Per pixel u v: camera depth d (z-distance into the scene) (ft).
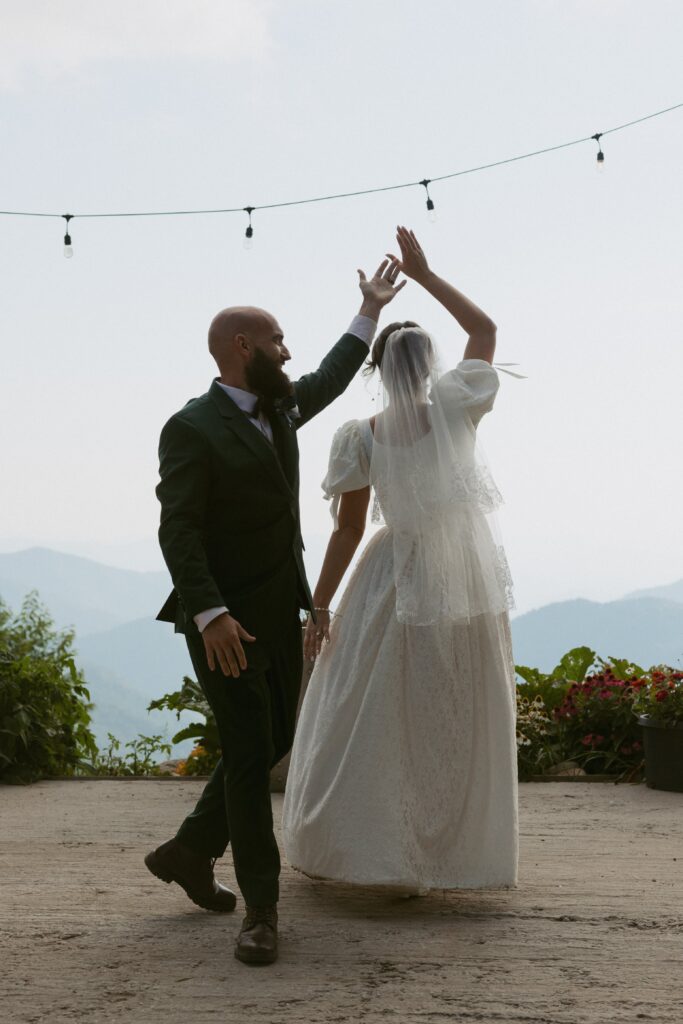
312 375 12.14
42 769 23.94
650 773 21.27
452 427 12.15
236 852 10.46
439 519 11.87
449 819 11.71
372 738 11.69
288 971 9.74
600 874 13.53
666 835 16.25
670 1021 8.44
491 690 11.99
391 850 11.50
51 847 15.66
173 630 11.23
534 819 17.74
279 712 11.18
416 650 11.80
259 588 10.78
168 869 11.59
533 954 10.14
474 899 12.25
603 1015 8.57
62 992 9.25
